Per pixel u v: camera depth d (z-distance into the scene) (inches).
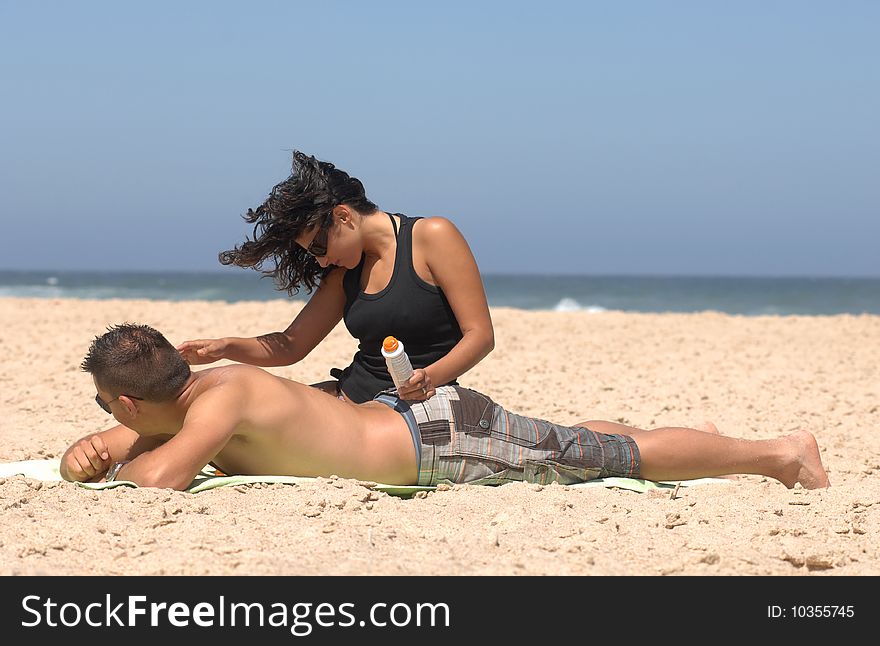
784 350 607.8
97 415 332.8
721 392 421.1
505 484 195.0
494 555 153.6
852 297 2082.9
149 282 3336.6
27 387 408.2
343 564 145.8
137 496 170.6
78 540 152.3
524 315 857.5
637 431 213.6
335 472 190.1
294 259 221.1
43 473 211.6
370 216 207.5
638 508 182.9
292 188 199.5
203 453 177.2
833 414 363.3
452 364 199.5
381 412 195.6
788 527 169.8
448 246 204.2
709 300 1958.7
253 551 149.3
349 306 212.8
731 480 224.1
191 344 216.1
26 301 952.3
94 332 652.1
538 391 413.1
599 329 739.4
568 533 164.9
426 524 167.0
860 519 179.0
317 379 447.5
